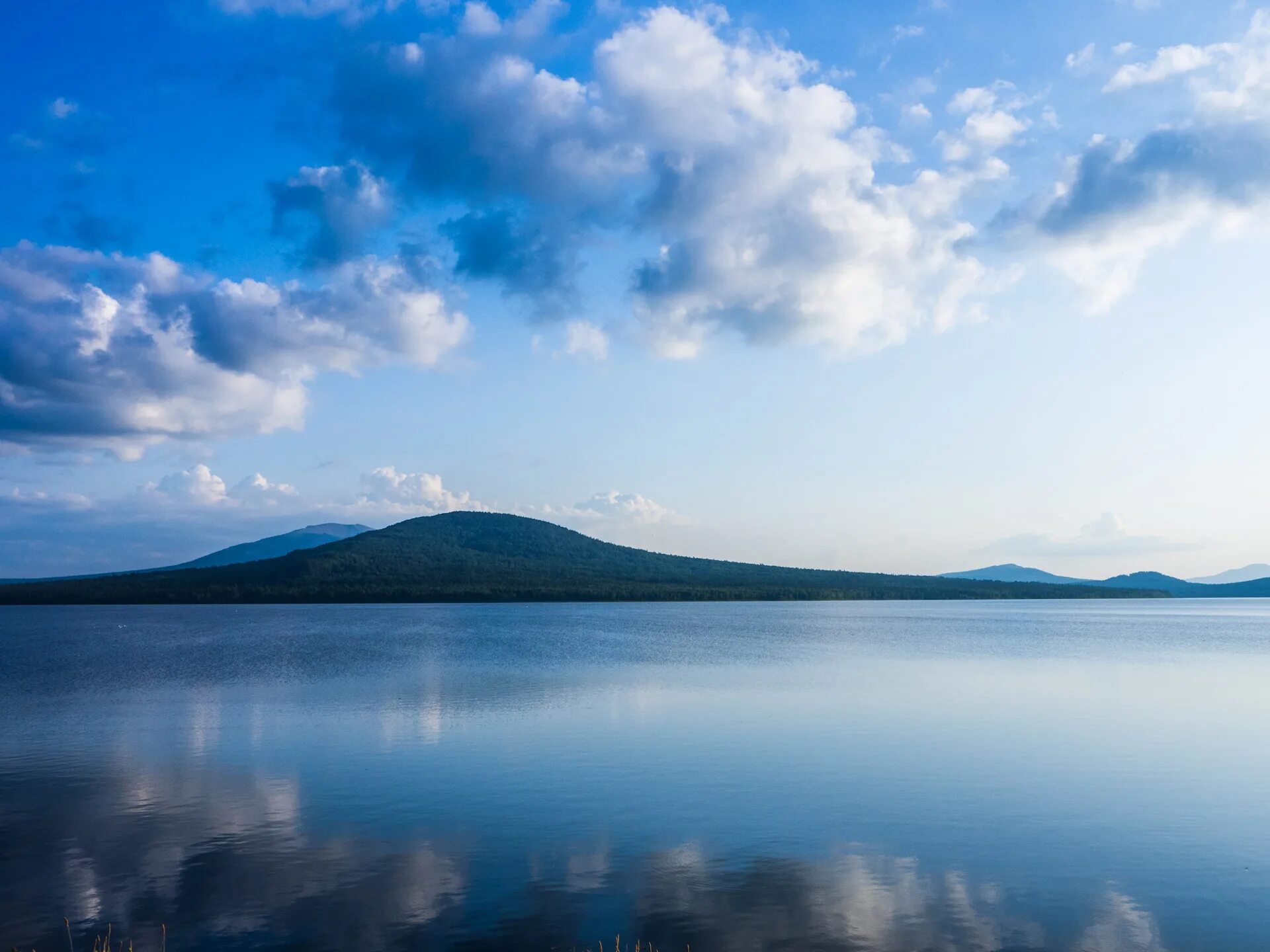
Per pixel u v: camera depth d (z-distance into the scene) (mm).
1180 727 43500
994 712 48062
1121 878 21922
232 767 33969
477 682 63000
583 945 17922
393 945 17953
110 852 23578
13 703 52469
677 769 33344
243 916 19406
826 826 25984
